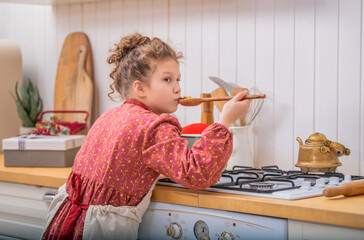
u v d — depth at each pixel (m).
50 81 2.51
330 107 1.69
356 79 1.64
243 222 1.15
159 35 2.14
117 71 1.40
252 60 1.88
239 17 1.91
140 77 1.31
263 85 1.85
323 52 1.70
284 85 1.80
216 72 1.98
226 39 1.94
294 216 1.06
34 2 2.39
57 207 1.33
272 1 1.82
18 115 2.42
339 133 1.68
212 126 1.18
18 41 2.62
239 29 1.91
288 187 1.26
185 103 1.34
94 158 1.29
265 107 1.85
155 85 1.31
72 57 2.38
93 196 1.25
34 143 1.82
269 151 1.84
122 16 2.25
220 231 1.19
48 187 1.61
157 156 1.16
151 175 1.24
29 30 2.58
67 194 1.34
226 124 1.21
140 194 1.25
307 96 1.75
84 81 2.33
